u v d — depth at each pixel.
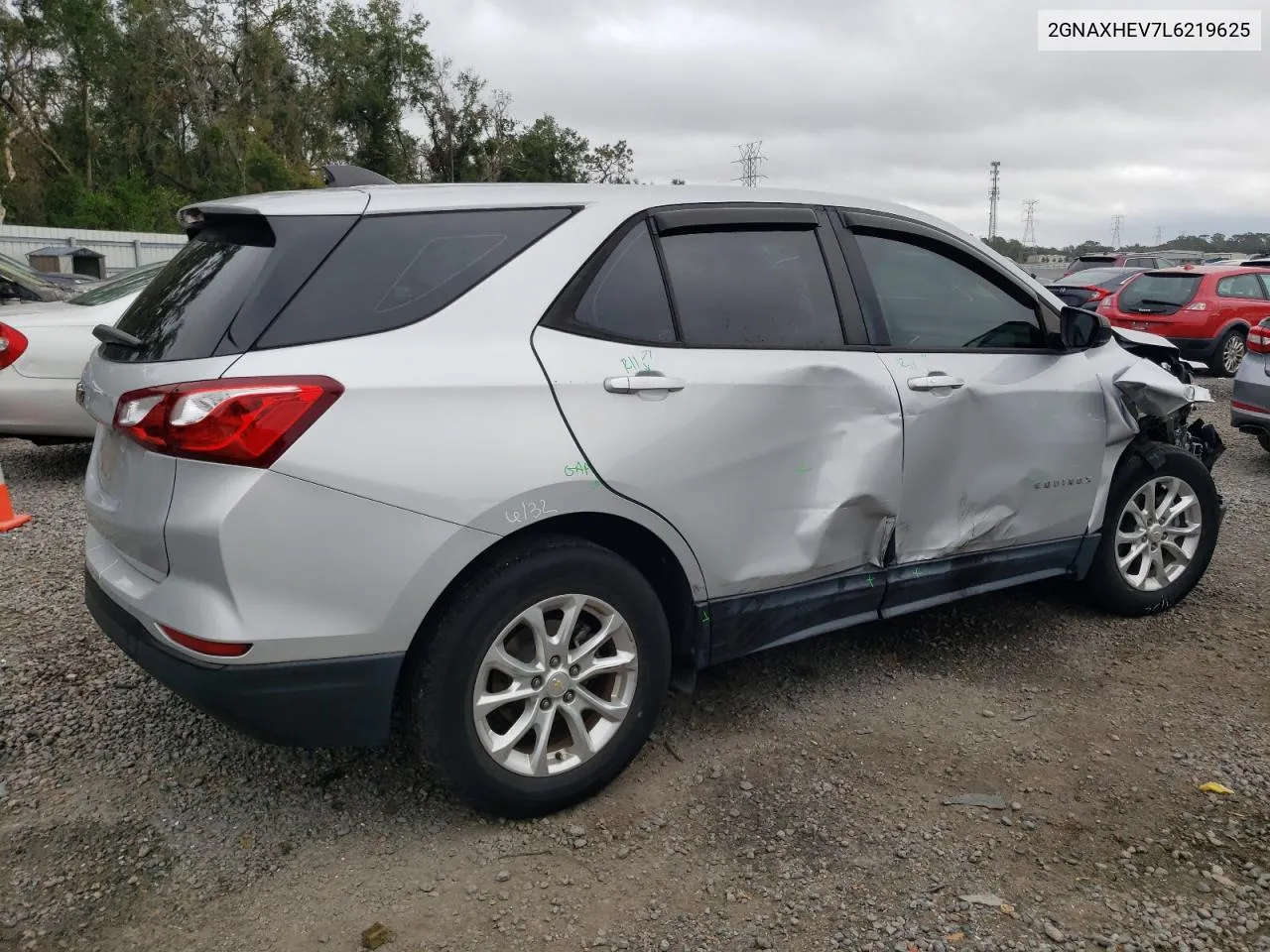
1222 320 13.97
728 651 3.26
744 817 2.96
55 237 25.39
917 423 3.49
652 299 3.07
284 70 45.66
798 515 3.27
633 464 2.88
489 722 2.90
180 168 45.28
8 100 43.22
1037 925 2.49
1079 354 4.15
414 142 51.38
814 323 3.37
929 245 3.81
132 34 43.19
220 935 2.47
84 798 3.04
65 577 4.91
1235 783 3.15
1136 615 4.54
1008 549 3.95
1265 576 5.11
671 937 2.46
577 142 53.69
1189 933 2.47
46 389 6.46
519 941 2.45
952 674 3.94
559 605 2.85
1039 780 3.17
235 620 2.46
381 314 2.65
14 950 2.39
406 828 2.92
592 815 2.98
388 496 2.54
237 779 3.16
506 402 2.71
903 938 2.45
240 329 2.54
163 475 2.52
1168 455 4.38
